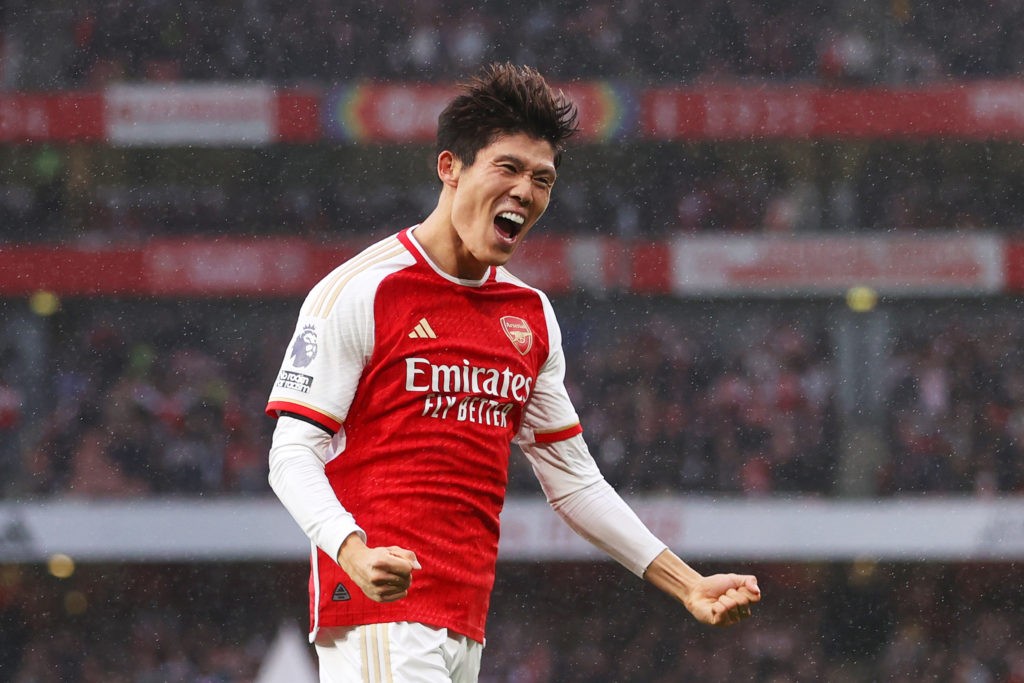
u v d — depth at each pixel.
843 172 43.53
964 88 42.06
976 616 36.69
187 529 34.62
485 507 5.89
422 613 5.66
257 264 41.16
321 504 5.39
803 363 40.28
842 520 35.22
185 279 40.88
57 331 41.16
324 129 41.62
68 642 35.84
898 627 36.94
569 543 34.53
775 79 43.53
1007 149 42.59
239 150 43.31
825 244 41.09
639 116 41.94
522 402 6.06
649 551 6.28
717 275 41.03
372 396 5.71
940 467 37.47
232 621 36.56
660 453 37.97
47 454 37.38
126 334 41.12
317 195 42.72
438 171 5.91
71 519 34.59
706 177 43.22
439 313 5.81
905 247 41.06
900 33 43.44
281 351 41.28
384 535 5.66
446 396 5.77
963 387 39.62
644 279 40.97
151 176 43.44
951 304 41.88
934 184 43.16
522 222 5.71
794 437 38.41
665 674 35.56
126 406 38.69
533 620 35.97
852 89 42.34
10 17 42.84
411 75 43.62
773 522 35.12
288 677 18.80
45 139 41.31
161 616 36.56
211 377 40.06
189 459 37.59
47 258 40.75
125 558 34.34
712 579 6.12
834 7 43.75
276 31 43.62
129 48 43.16
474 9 44.28
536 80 5.73
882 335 40.84
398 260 5.83
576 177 43.41
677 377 39.53
